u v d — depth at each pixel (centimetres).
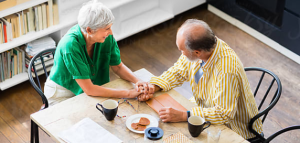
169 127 199
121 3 368
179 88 296
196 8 462
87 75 222
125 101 216
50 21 331
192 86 227
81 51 226
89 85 219
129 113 207
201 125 187
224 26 435
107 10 212
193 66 221
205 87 217
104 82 262
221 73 202
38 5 318
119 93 220
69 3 351
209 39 195
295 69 378
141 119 200
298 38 371
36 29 326
